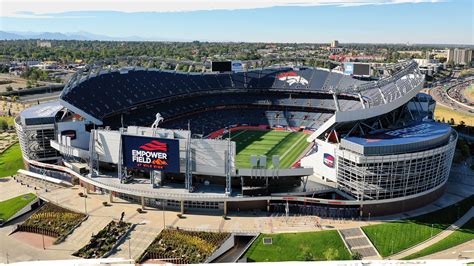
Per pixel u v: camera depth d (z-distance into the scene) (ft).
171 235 354.33
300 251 338.95
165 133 407.23
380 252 343.87
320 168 444.55
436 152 410.11
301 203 404.16
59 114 544.62
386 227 379.35
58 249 344.28
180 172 410.31
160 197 399.44
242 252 336.08
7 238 365.81
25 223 382.63
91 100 591.37
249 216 394.32
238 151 588.09
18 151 622.95
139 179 437.99
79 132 495.82
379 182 396.37
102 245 345.51
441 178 440.45
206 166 402.52
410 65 609.42
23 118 503.61
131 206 413.39
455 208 423.64
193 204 407.44
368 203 397.80
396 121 544.62
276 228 372.17
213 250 335.88
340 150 409.28
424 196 424.46
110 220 383.86
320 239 354.74
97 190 445.78
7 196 445.37
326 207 399.03
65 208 408.26
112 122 589.73
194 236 352.90
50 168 495.82
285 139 648.79
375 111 468.75
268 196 400.67
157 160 408.46
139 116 643.04
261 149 597.11
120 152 420.77
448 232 377.71
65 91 550.36
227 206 402.93
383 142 403.75
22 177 503.61
